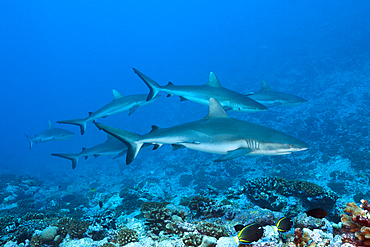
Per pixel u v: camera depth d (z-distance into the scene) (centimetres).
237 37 8725
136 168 2533
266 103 1148
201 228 525
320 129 2086
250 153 446
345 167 1476
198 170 1978
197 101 819
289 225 345
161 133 488
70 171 3200
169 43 16288
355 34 4331
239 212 641
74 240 609
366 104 2267
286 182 855
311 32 5619
